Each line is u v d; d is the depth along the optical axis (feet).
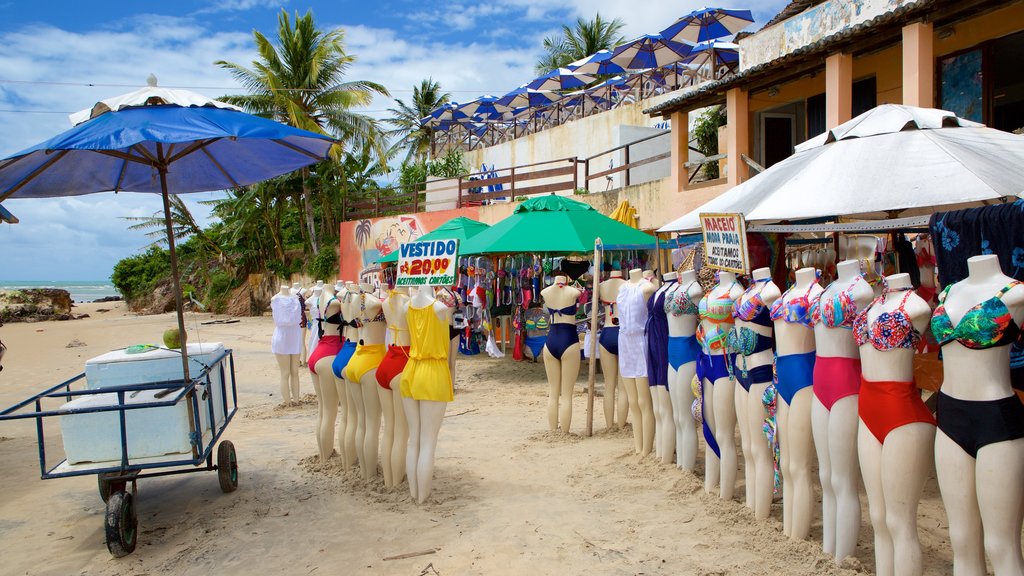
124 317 115.65
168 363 18.21
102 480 18.38
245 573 14.82
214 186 24.22
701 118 59.47
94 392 16.22
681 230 22.39
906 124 17.70
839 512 13.52
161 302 122.11
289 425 29.37
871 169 16.60
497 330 54.44
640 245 35.88
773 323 15.56
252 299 104.53
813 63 34.30
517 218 38.40
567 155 80.28
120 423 16.25
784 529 15.21
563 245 34.12
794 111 47.65
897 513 12.03
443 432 26.66
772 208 17.17
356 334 20.83
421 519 17.43
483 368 42.78
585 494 18.89
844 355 13.46
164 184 18.70
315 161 22.84
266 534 16.89
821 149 19.02
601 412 29.45
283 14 87.45
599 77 92.89
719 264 17.60
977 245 12.64
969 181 14.99
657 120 70.23
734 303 16.48
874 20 29.43
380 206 88.43
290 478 21.34
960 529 11.00
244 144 21.40
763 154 47.16
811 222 21.94
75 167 20.72
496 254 43.50
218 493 20.11
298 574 14.66
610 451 22.75
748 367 15.97
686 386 19.34
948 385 11.13
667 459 20.61
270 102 85.61
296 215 112.57
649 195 47.91
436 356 18.19
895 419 11.96
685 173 44.75
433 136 120.67
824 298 13.64
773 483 15.98
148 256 136.15
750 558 14.33
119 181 22.43
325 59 90.22
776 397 15.37
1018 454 10.28
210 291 113.19
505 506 18.15
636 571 14.06
